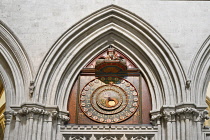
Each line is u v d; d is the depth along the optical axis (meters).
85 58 19.69
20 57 18.48
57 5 19.69
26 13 19.52
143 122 18.55
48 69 18.45
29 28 19.19
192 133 16.98
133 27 19.42
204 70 18.41
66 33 19.02
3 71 18.67
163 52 18.78
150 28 19.06
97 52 19.92
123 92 19.23
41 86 18.08
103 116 18.77
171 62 18.50
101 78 19.56
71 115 18.83
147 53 19.17
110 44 20.05
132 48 19.75
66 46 18.98
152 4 19.69
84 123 18.64
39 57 18.61
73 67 19.41
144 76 19.36
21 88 18.22
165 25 19.23
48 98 18.11
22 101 17.91
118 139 17.80
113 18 19.73
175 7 19.62
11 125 17.75
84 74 19.62
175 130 17.39
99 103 19.02
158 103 18.38
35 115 17.42
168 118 17.55
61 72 18.78
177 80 18.17
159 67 18.80
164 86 18.31
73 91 19.28
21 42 18.72
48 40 18.95
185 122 17.16
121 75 19.59
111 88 19.34
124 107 18.89
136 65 19.59
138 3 19.70
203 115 17.59
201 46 18.66
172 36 19.00
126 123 18.59
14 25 19.23
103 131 17.88
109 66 19.22
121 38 19.88
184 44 18.81
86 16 19.28
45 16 19.45
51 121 17.70
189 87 17.86
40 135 17.22
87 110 18.89
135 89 19.25
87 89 19.33
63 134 17.95
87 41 19.45
